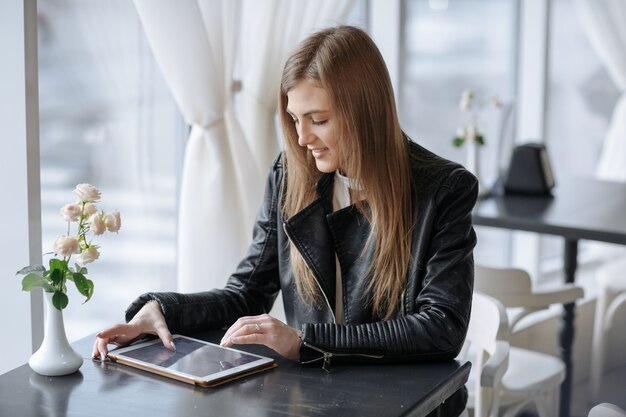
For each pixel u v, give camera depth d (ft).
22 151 6.75
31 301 6.95
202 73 7.75
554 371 8.54
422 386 4.89
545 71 15.24
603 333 12.25
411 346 5.25
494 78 14.71
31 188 6.81
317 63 5.28
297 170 5.85
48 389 4.73
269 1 8.55
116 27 8.33
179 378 4.89
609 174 15.87
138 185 8.79
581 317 13.61
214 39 7.97
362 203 5.71
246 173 8.57
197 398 4.63
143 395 4.66
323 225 5.89
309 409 4.50
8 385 4.78
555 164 16.10
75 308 8.20
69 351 4.99
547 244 15.89
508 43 15.02
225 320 6.00
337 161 5.51
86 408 4.47
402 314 5.65
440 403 4.95
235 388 4.79
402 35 12.35
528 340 13.06
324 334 5.22
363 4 12.25
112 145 8.45
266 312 6.39
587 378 12.87
